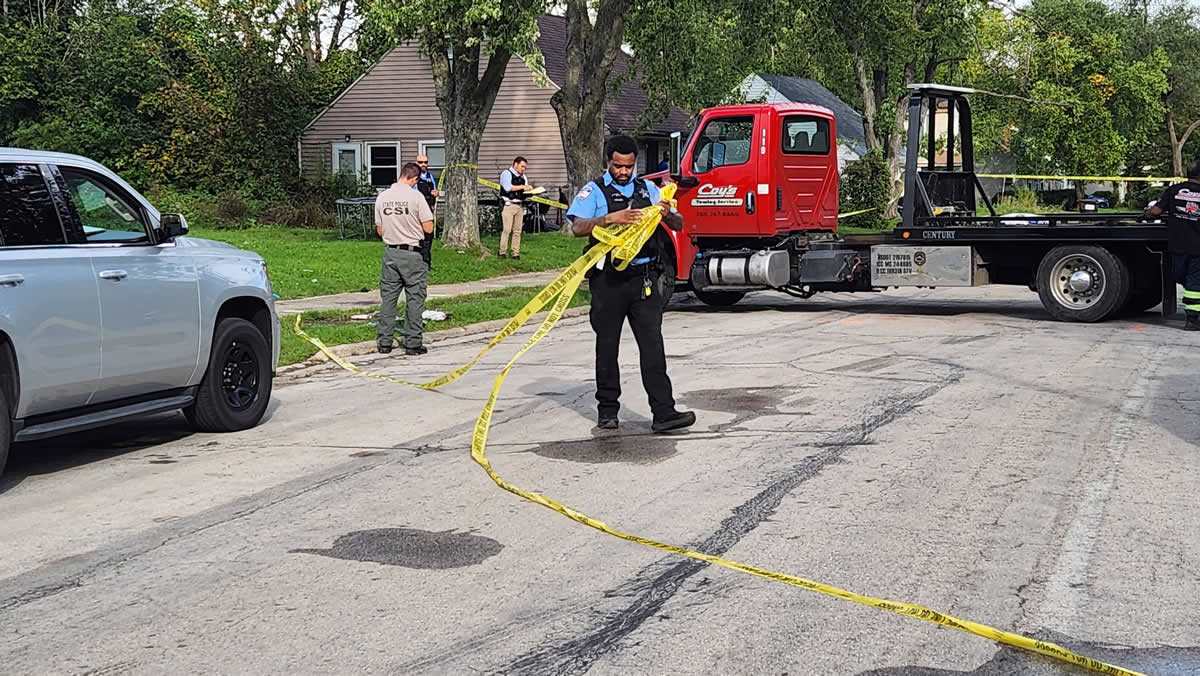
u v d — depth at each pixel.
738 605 5.16
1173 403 9.66
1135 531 6.18
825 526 6.32
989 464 7.64
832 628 4.88
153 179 36.88
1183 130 73.56
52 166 7.94
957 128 21.61
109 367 8.06
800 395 10.17
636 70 30.62
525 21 22.36
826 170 17.95
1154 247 15.10
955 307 18.14
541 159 36.59
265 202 35.34
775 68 50.50
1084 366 11.60
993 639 4.75
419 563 5.81
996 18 52.12
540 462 7.91
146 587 5.55
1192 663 4.53
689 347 13.53
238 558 5.96
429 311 16.92
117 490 7.45
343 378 12.13
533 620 5.02
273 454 8.42
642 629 4.89
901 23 38.72
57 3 40.84
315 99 40.00
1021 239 15.62
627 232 8.42
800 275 17.31
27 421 7.62
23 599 5.43
